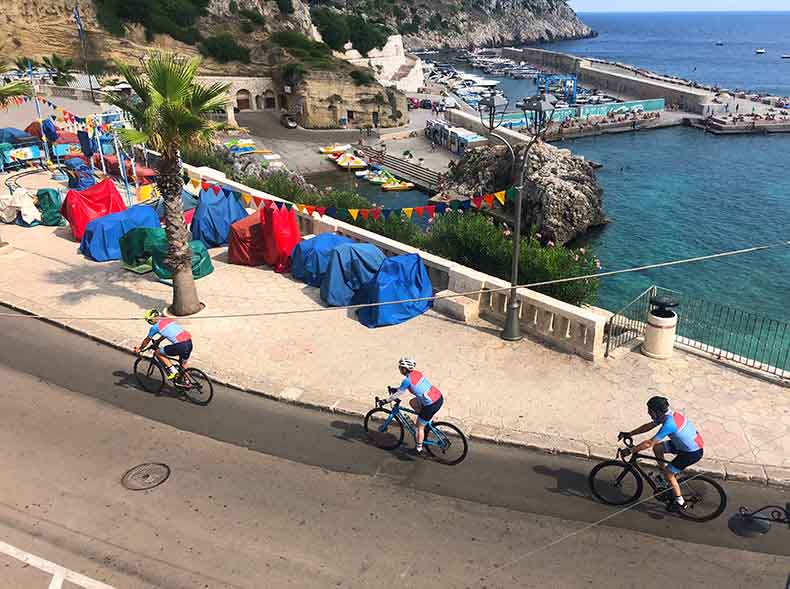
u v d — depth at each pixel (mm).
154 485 11531
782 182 65875
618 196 61500
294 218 21609
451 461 12172
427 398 11570
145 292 20062
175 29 87688
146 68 16625
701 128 95188
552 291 20328
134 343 16781
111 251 22547
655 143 85938
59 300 19375
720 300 37906
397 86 118750
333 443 12820
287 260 21250
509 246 21812
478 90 121000
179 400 14430
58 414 13812
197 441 12883
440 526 10461
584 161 53562
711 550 9836
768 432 12688
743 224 52938
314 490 11391
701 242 49031
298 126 84938
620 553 9812
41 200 25984
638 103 101312
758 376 14734
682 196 61188
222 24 93375
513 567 9578
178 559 9820
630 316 18078
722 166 73000
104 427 13367
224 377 15141
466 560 9727
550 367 15336
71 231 25219
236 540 10195
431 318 18016
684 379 14703
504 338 16688
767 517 10188
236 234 21672
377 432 13055
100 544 10141
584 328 15555
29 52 77688
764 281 40500
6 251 23219
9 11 76312
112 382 15164
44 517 10734
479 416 13445
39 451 12531
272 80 88062
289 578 9438
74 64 77250
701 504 10789
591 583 9250
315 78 82938
